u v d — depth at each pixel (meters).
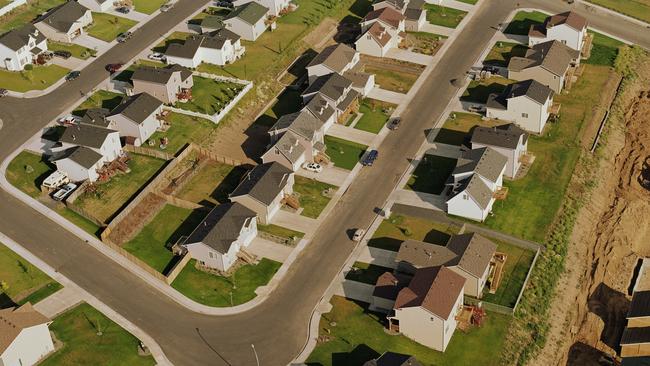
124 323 103.81
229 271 111.75
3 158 132.12
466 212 119.56
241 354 99.62
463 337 101.12
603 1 180.62
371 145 136.00
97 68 154.50
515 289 107.88
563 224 119.25
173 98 145.00
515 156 126.44
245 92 147.75
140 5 176.50
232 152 135.50
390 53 162.12
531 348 100.69
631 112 149.25
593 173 131.12
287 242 116.19
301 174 129.50
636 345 103.50
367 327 102.69
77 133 129.38
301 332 102.31
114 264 112.75
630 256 121.56
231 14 164.62
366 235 117.38
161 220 120.62
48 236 117.25
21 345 95.25
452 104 146.00
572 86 151.62
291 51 161.50
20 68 153.75
